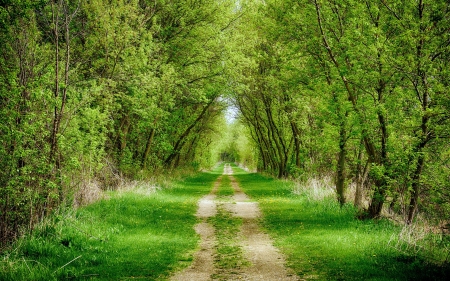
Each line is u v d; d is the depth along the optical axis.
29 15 11.16
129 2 18.55
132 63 19.31
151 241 11.34
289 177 35.69
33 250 9.21
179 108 30.80
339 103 15.36
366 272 8.03
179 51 26.11
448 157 11.06
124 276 8.08
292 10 16.00
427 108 10.48
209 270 8.73
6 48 11.12
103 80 16.92
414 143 11.41
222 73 27.92
